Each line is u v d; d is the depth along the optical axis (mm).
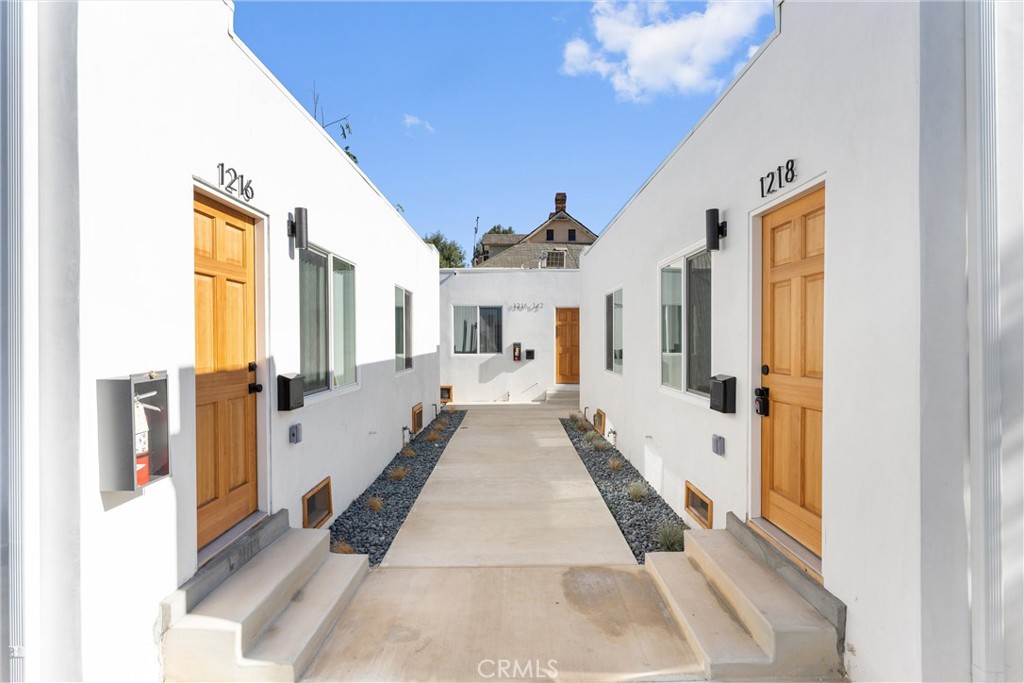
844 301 2316
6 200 1809
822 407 2602
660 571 3180
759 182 3133
